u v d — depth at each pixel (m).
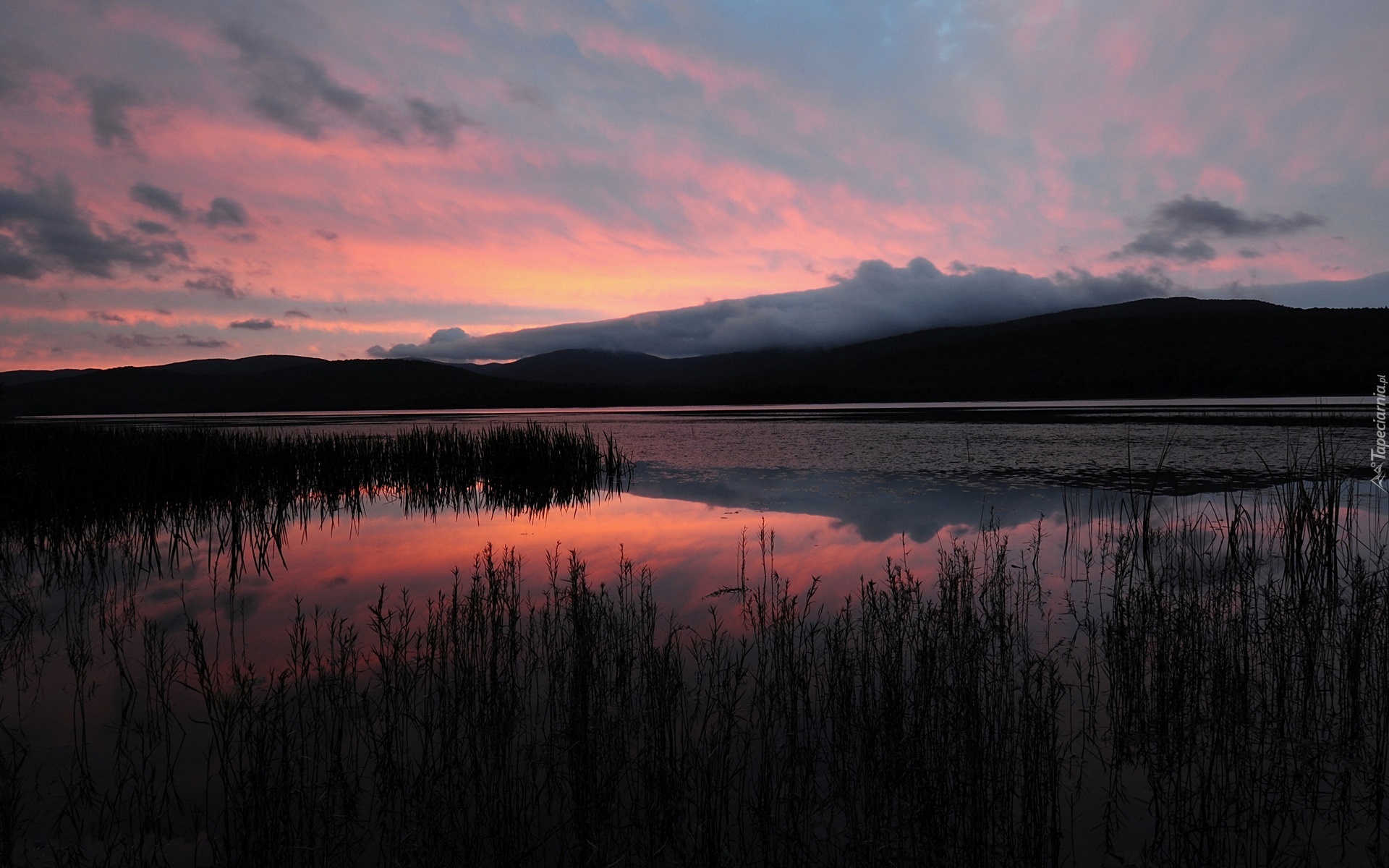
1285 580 7.57
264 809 3.53
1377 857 3.49
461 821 3.75
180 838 3.62
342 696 4.79
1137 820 3.81
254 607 7.22
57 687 5.31
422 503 14.45
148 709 4.95
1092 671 5.43
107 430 16.52
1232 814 3.80
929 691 4.59
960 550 8.71
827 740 4.53
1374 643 5.42
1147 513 8.16
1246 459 17.42
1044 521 10.84
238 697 4.30
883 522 10.93
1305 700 4.96
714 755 4.03
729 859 3.51
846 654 5.02
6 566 8.61
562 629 5.97
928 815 3.73
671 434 30.38
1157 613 5.90
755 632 6.01
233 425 41.75
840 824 3.78
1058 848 3.55
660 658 4.85
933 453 20.36
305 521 12.09
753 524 11.00
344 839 3.58
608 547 9.61
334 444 17.33
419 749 4.37
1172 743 4.46
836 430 30.94
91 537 10.32
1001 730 4.25
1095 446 21.12
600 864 3.39
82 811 3.77
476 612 5.72
